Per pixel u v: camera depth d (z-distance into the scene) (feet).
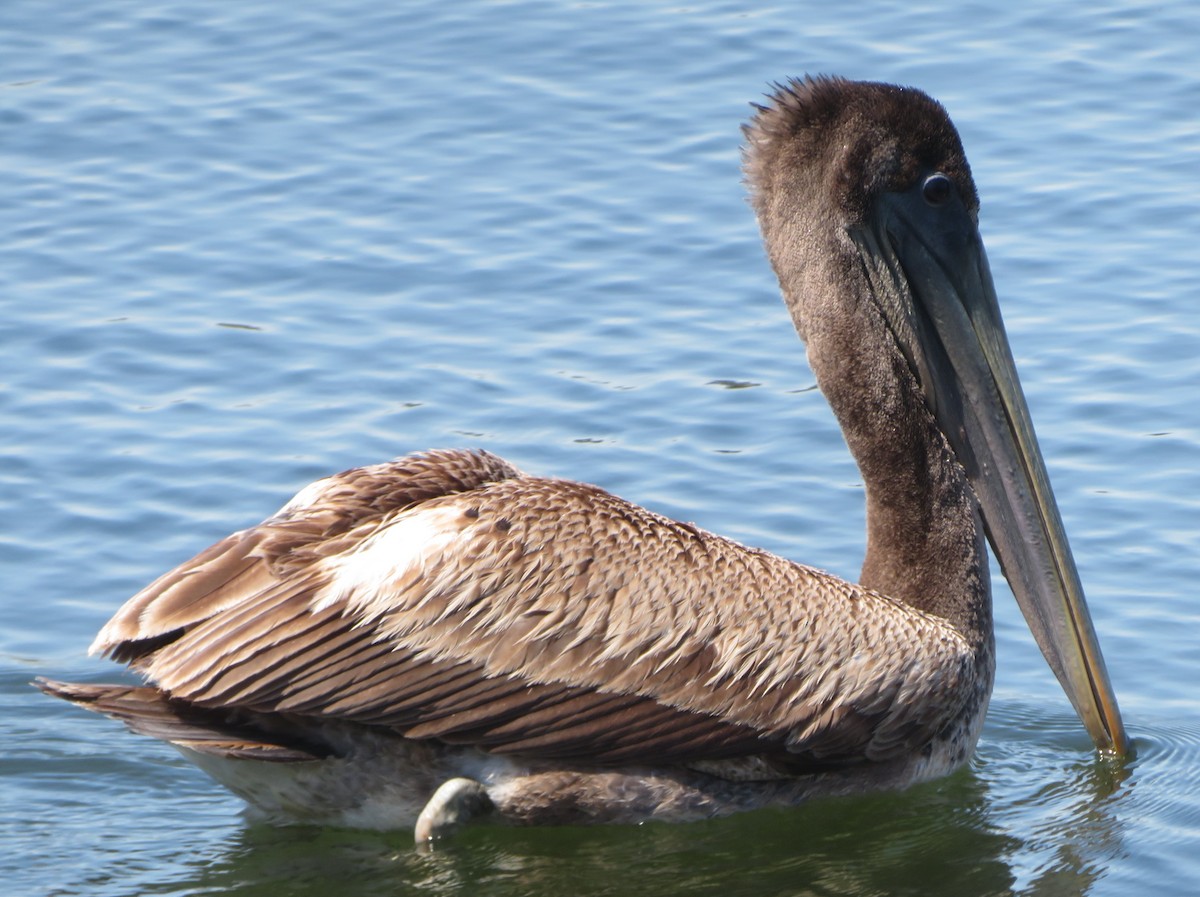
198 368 57.26
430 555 36.22
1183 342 57.26
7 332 58.90
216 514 50.65
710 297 60.90
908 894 36.55
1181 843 38.14
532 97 72.90
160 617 35.35
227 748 35.17
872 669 38.42
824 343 41.93
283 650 35.29
